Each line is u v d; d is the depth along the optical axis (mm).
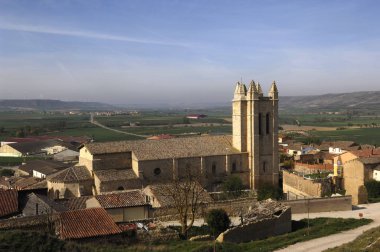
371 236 62812
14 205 68062
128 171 95875
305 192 102500
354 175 109562
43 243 51406
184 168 98562
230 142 109312
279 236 69375
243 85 105812
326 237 69188
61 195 91312
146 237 62906
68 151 189750
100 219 60938
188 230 71062
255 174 104625
